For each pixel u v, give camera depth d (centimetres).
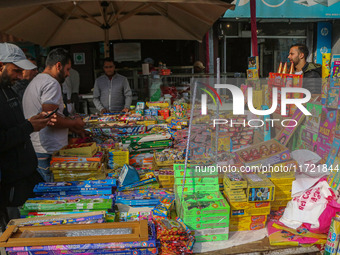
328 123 175
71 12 454
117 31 551
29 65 202
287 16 782
